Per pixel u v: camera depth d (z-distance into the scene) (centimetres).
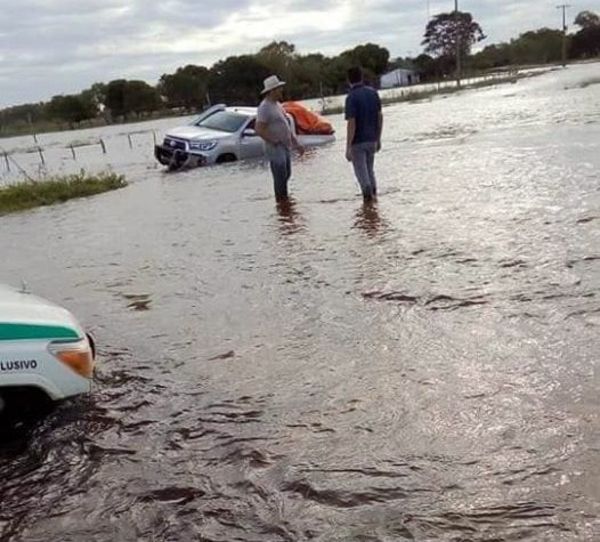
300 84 7131
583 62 12050
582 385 480
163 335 668
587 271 721
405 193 1302
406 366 542
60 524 386
